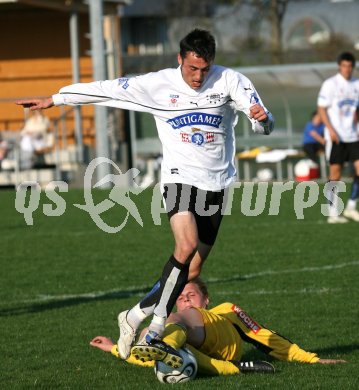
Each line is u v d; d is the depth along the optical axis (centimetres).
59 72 9225
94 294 3094
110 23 9006
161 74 2153
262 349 2138
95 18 7325
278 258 3734
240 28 13688
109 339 2291
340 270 3406
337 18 14525
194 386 1916
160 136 2169
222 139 2158
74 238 4541
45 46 9219
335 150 4775
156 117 2166
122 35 14900
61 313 2788
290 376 1984
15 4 8525
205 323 2044
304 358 2117
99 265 3697
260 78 8144
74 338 2442
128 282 3309
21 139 7956
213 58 2062
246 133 8312
